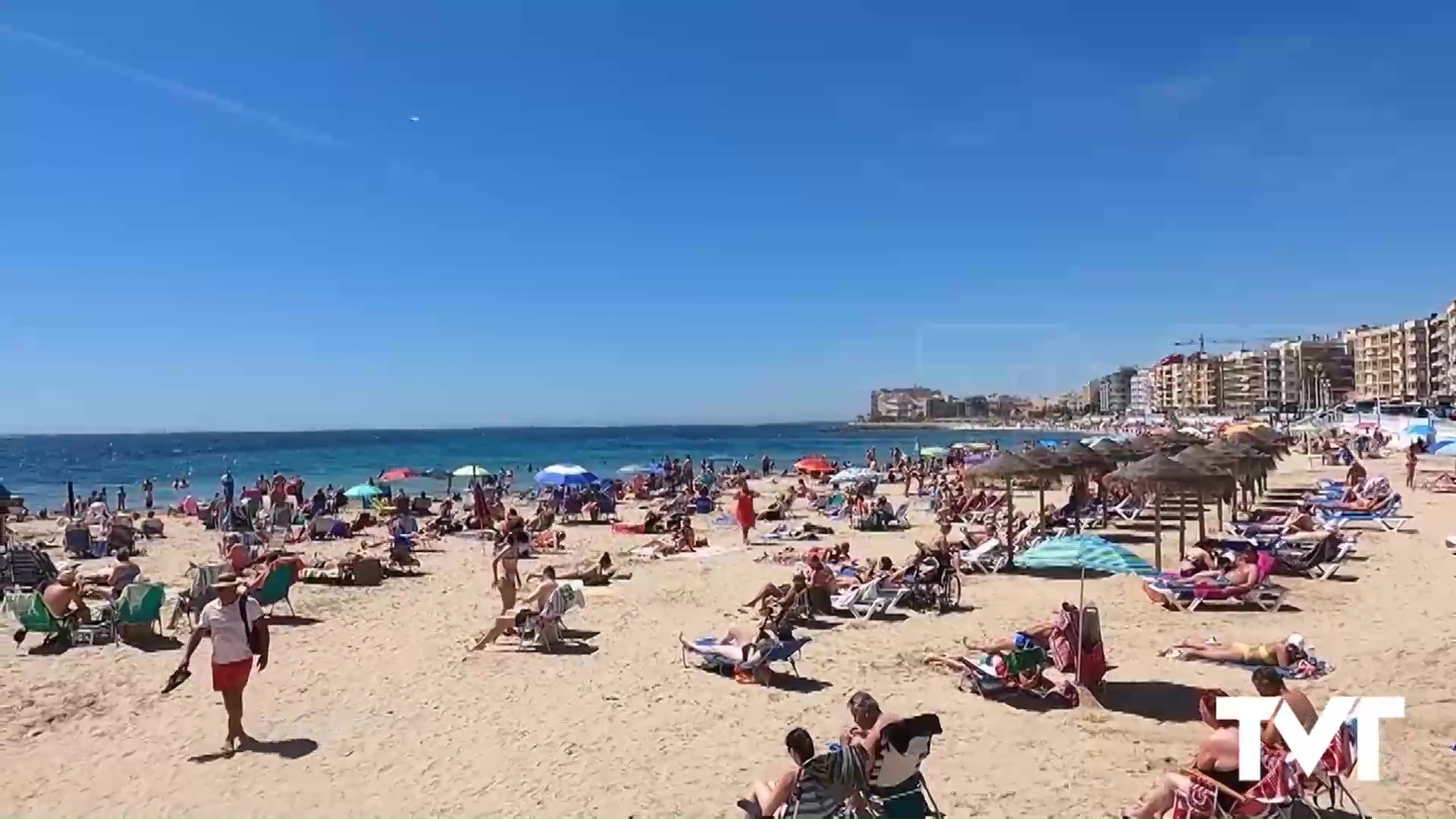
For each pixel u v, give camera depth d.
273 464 75.69
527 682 10.90
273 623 14.33
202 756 8.66
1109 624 12.92
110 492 48.97
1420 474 37.75
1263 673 6.88
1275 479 37.91
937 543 15.16
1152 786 7.51
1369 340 138.88
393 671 11.47
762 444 124.00
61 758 8.68
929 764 8.02
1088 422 170.38
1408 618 12.81
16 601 12.79
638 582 17.44
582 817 7.20
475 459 82.31
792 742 6.37
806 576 14.28
